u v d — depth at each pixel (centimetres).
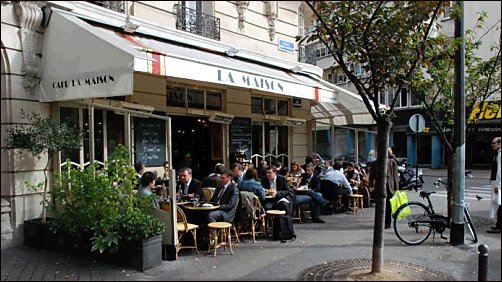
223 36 1108
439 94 909
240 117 1316
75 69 713
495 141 862
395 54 567
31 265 609
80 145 755
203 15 1050
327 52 750
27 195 740
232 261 630
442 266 598
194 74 743
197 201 744
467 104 861
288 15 1330
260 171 1105
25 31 744
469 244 721
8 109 723
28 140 698
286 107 1535
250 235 796
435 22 727
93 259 634
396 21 550
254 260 636
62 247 670
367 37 561
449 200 777
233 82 828
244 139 1328
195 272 577
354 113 1516
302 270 583
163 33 943
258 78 897
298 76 1262
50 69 749
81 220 630
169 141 695
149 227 595
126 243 596
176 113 1117
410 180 1583
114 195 622
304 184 1068
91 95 691
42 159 769
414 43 575
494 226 841
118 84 658
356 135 1689
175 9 988
